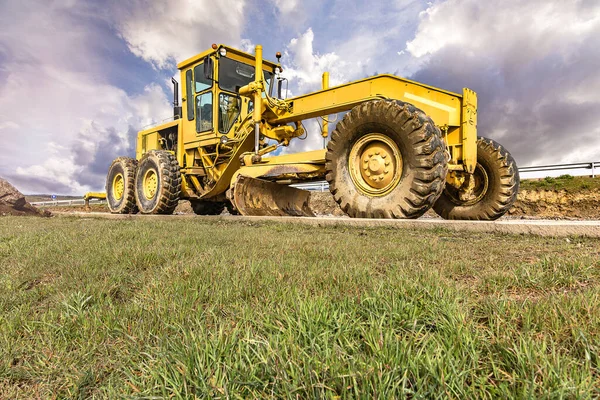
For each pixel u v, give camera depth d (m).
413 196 4.97
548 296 1.42
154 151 9.34
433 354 0.90
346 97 6.24
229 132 8.65
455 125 5.62
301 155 6.75
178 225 5.28
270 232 4.20
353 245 2.97
